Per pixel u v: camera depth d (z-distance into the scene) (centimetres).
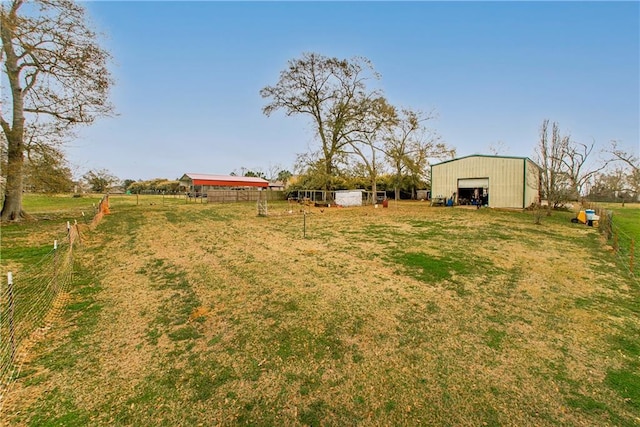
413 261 741
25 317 431
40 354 355
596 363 347
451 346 377
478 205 2177
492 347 376
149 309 478
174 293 543
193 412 269
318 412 271
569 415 269
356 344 380
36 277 591
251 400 284
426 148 3412
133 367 332
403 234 1100
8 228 1165
